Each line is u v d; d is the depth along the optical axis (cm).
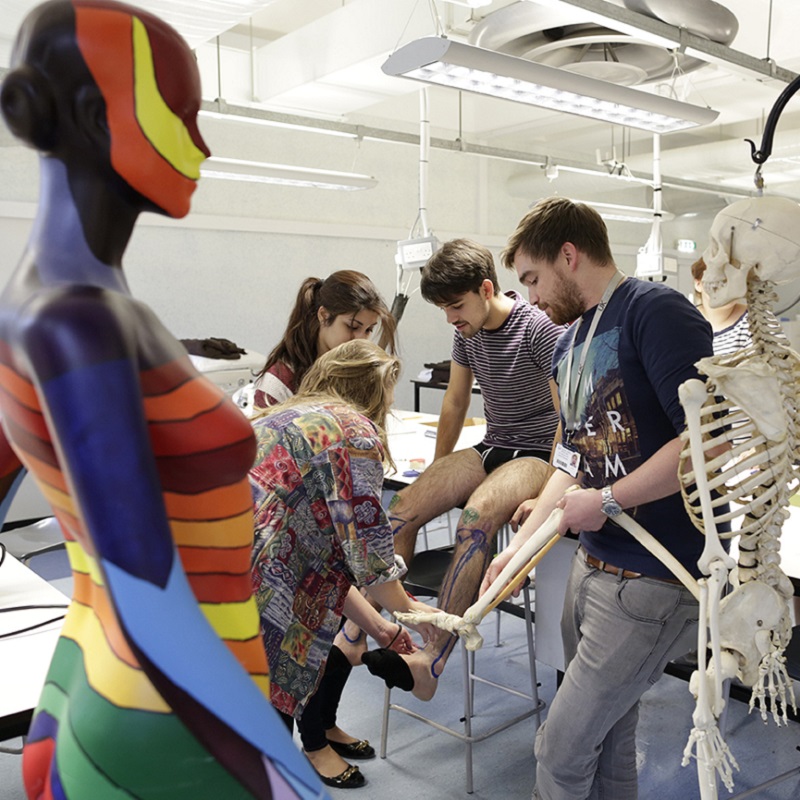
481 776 249
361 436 159
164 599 58
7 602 163
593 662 163
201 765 59
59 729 68
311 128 536
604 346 162
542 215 167
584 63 356
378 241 743
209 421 67
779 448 126
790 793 236
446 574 240
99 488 56
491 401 283
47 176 64
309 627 165
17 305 60
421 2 420
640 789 240
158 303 621
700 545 159
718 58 343
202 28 353
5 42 350
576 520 158
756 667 133
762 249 124
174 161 66
